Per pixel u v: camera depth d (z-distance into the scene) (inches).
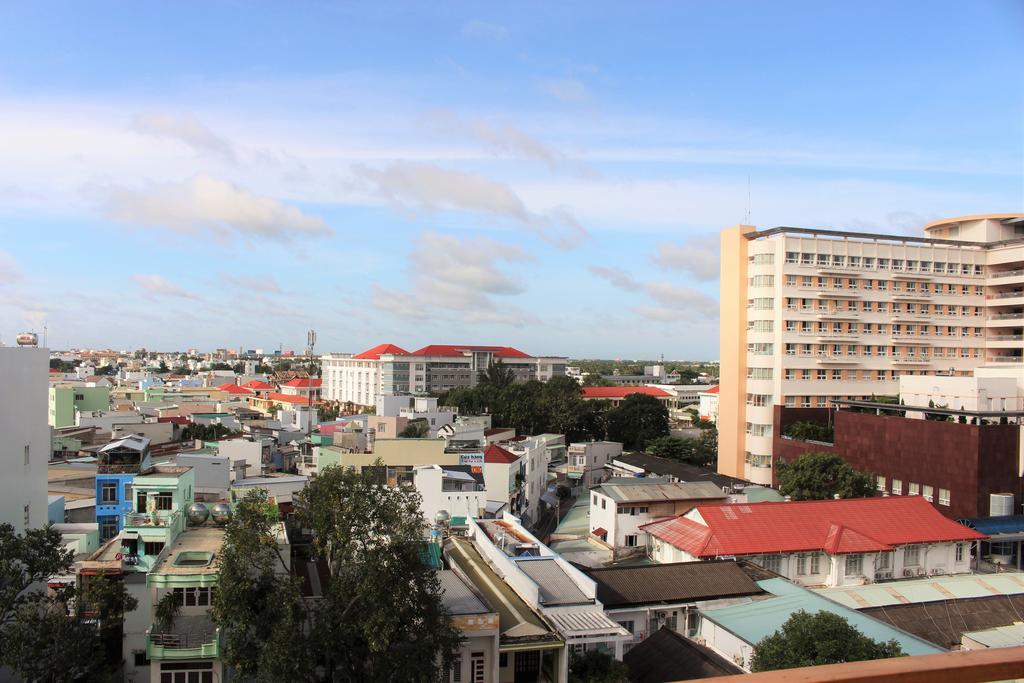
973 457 2182.6
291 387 7337.6
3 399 1291.8
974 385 2330.2
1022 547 2049.7
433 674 1013.8
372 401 7239.2
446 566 1508.4
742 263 3442.4
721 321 3577.8
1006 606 1533.0
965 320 3526.1
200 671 1093.8
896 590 1592.0
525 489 2714.1
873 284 3395.7
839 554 1694.1
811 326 3309.5
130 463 1712.6
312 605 1070.4
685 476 2972.4
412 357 6983.3
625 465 3233.3
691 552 1672.0
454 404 4867.1
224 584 979.9
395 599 979.9
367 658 1008.9
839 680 165.0
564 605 1267.2
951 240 3459.6
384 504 1078.4
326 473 1131.9
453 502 2142.0
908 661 172.2
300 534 1517.0
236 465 2428.6
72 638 965.8
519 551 1552.7
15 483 1334.9
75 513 1971.0
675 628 1443.2
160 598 1133.7
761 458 3280.0
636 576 1510.8
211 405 4672.7
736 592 1491.1
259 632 978.1
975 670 173.3
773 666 1074.1
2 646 933.8
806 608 1384.1
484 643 1135.0
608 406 4958.2
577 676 1163.9
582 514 2454.5
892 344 3408.0
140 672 1161.4
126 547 1258.6
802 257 3307.1
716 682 162.7
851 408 3139.8
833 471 2330.2
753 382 3344.0
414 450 2412.6
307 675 952.3
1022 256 3390.7
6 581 999.0
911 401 2603.3
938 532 1828.2
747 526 1756.9
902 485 2437.3
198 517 1417.3
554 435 4072.3
